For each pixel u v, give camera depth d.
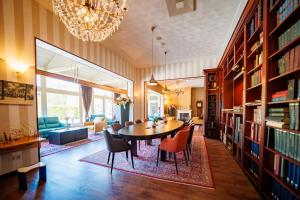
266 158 1.87
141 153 3.73
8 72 2.52
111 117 10.83
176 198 1.91
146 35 4.19
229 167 2.87
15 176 2.55
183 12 3.19
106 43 4.71
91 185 2.22
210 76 5.73
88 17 2.37
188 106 12.02
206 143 4.76
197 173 2.61
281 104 1.73
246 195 1.97
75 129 5.30
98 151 3.95
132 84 6.89
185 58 6.12
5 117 2.47
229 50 3.90
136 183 2.28
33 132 2.86
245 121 2.62
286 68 1.55
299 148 1.31
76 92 8.45
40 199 1.90
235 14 3.22
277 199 1.67
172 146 2.67
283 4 1.56
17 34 2.64
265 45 1.84
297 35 1.36
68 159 3.32
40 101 6.66
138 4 2.93
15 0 2.61
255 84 2.34
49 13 3.21
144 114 7.38
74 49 3.82
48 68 6.56
